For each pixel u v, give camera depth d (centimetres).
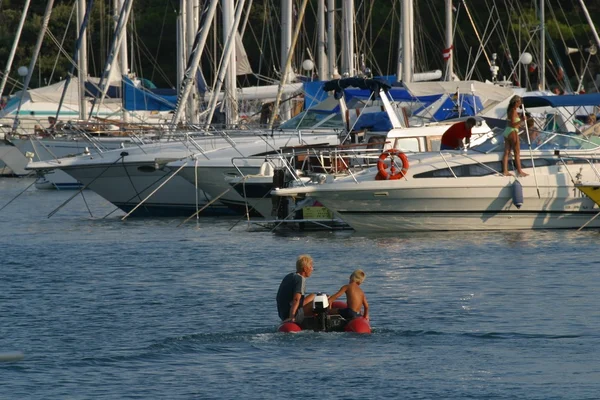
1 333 6419
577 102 12062
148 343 6097
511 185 10294
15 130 19062
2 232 11944
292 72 17850
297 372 5447
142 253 9838
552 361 5628
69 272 8762
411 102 13175
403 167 10250
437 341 6047
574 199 10456
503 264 8625
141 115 18412
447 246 9638
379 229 10488
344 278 8112
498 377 5344
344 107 12569
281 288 6309
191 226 12119
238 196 12200
